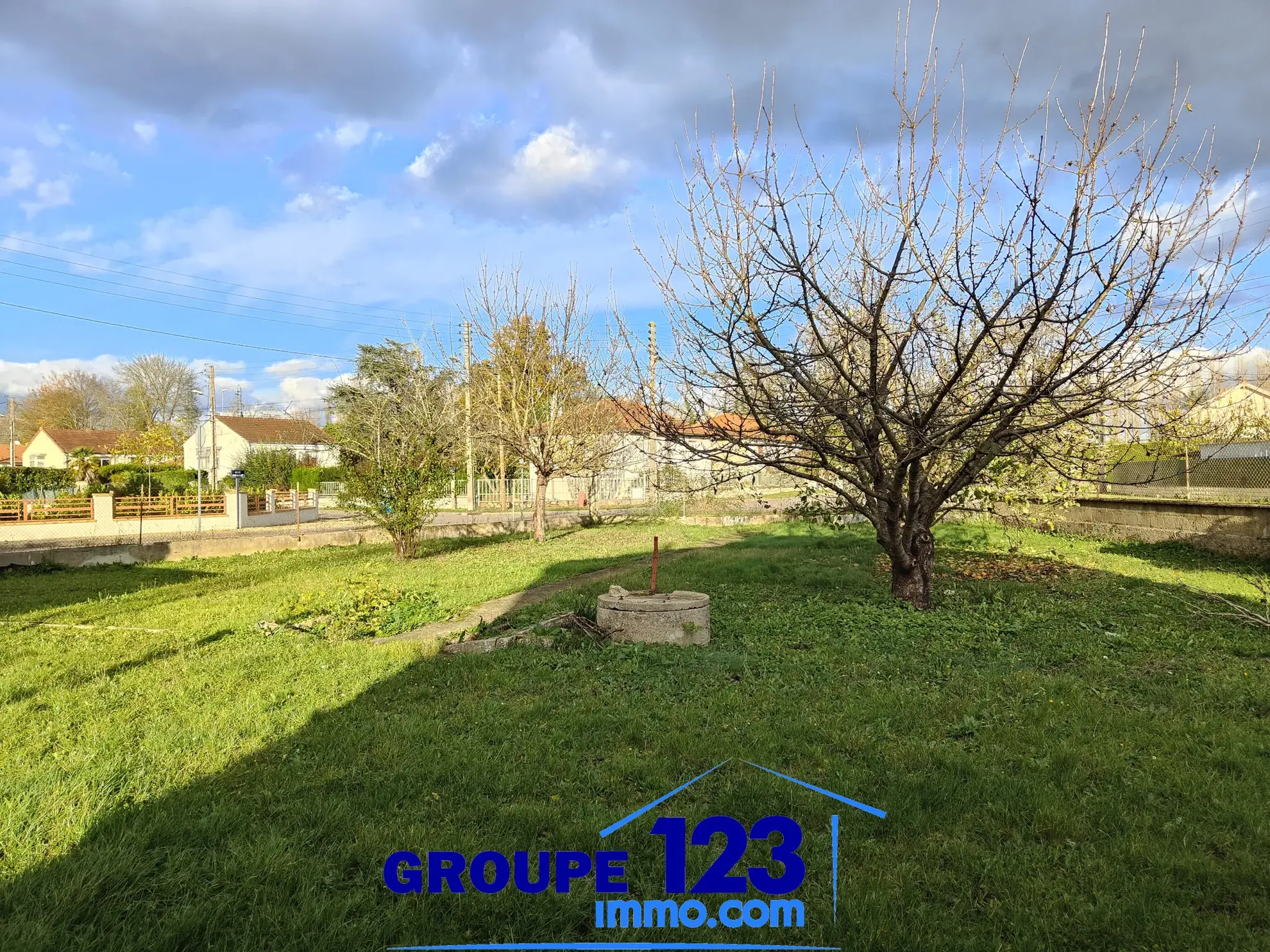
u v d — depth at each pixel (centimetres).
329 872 300
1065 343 603
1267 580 944
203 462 5497
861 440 729
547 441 1881
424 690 539
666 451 952
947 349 819
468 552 1593
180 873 297
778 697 515
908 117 596
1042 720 457
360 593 817
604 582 1044
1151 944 255
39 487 3012
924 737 442
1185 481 1453
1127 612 778
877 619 766
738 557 1298
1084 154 557
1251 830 320
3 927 261
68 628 821
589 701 509
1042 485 1209
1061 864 305
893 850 319
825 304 700
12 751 427
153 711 496
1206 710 471
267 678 571
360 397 2884
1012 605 823
